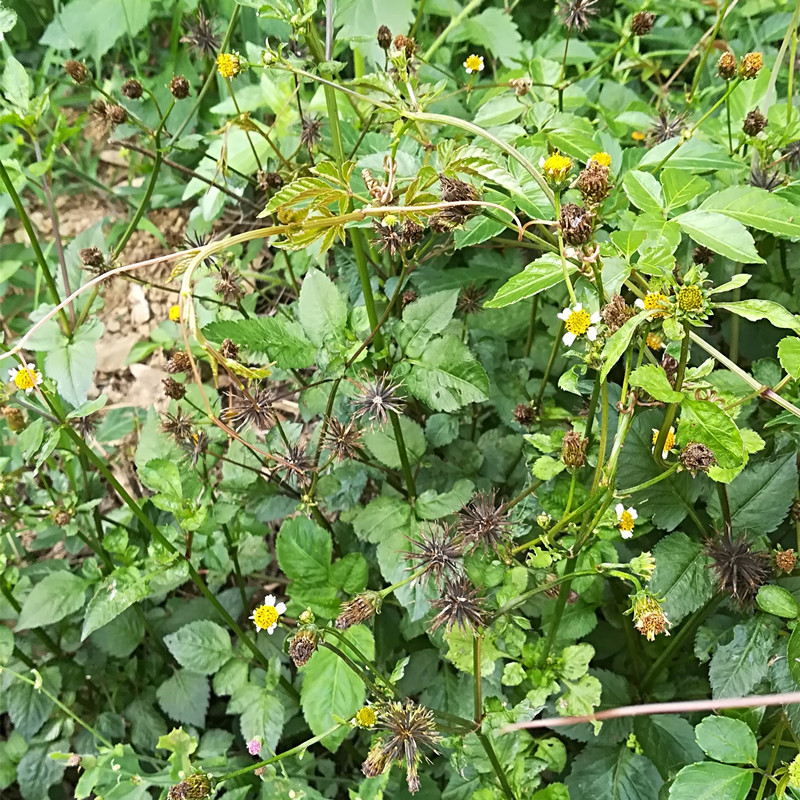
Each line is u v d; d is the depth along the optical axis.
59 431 0.30
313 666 0.30
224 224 0.56
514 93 0.38
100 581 0.35
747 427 0.31
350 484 0.36
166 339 0.52
